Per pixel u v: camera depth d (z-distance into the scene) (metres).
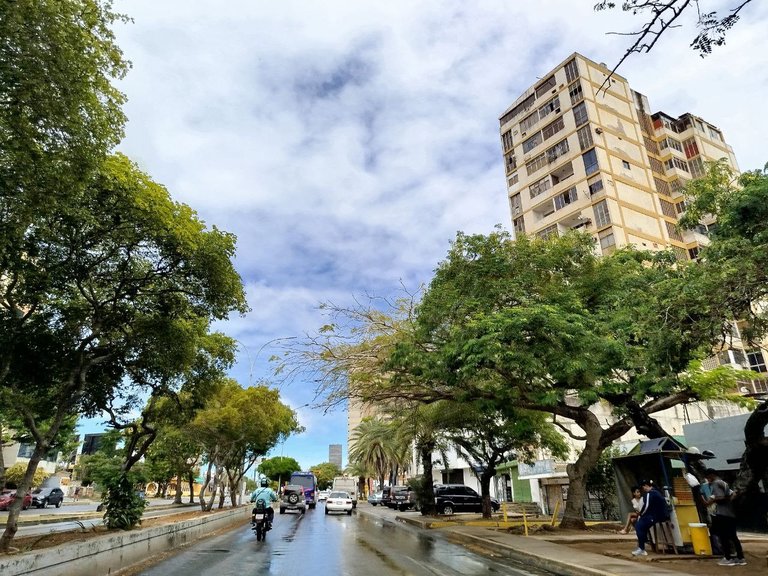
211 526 19.58
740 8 4.42
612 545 12.91
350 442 74.69
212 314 13.12
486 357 12.57
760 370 36.94
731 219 9.33
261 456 41.16
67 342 12.59
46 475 50.41
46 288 10.98
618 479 14.37
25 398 12.29
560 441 25.66
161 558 11.94
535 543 13.51
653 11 4.49
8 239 8.27
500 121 55.53
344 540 16.22
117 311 12.81
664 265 15.77
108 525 14.30
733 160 53.09
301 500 35.31
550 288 15.72
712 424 20.75
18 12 6.64
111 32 8.16
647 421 15.90
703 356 11.42
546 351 13.12
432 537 17.41
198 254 11.66
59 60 7.16
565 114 48.19
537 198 49.16
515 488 40.19
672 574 8.62
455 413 22.69
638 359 12.94
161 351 13.77
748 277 8.39
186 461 46.75
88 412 15.50
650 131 50.53
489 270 15.88
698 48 4.61
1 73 6.79
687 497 11.49
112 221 10.61
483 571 10.02
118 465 55.97
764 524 17.44
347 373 17.86
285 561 11.31
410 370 15.95
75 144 7.90
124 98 8.60
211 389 17.45
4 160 7.34
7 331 10.75
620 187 44.44
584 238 17.25
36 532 16.41
